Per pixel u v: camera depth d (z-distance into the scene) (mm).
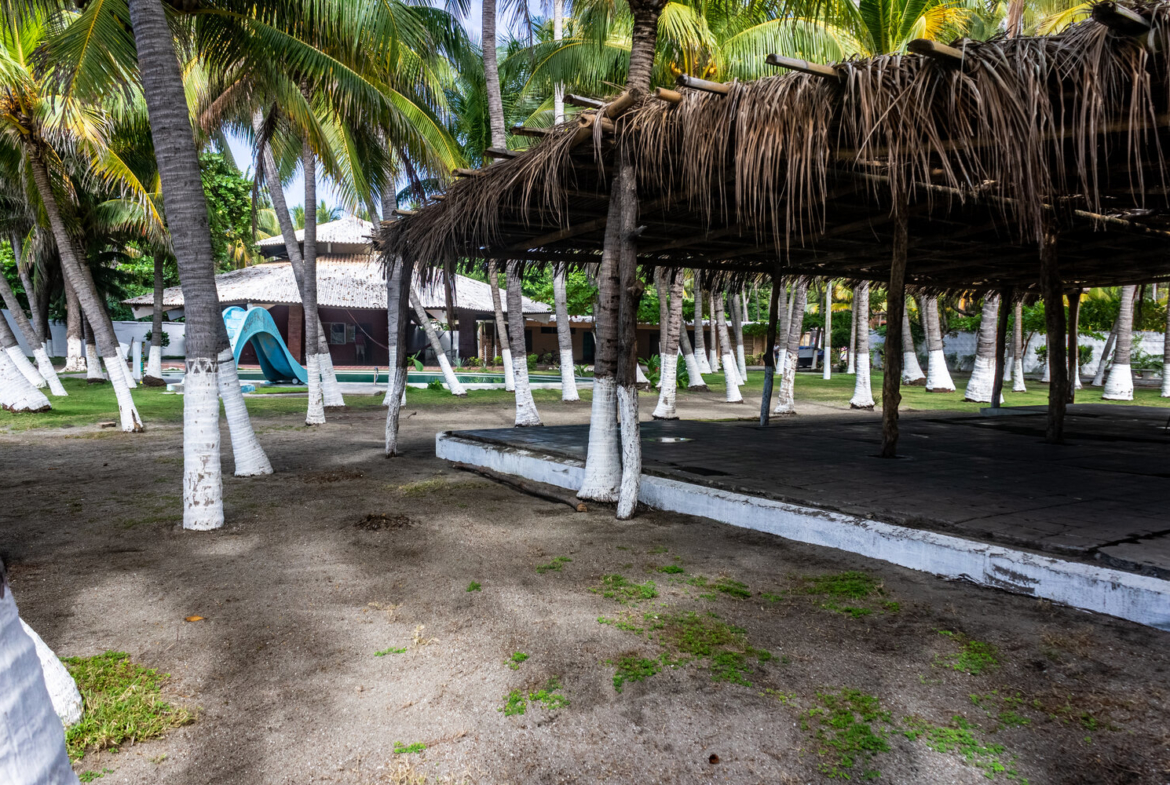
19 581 4223
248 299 27781
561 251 9109
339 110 10586
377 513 5949
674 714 2697
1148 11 3117
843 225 7238
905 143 4121
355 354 36562
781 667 3047
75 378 23938
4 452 9609
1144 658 3016
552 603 3826
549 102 16578
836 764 2387
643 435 9672
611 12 12852
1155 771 2303
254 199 13047
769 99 4359
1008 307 13516
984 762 2375
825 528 4805
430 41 11477
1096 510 4844
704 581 4133
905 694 2811
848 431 10289
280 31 8922
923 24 12469
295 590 4078
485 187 6371
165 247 20109
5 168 13773
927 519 4598
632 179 5668
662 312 16984
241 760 2426
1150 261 10398
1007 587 3834
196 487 5434
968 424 11617
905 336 25922
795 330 14594
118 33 7496
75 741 2514
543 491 6594
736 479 6117
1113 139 4387
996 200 5961
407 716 2705
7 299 17406
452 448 8969
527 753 2469
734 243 8781
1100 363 26344
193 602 3885
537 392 21125
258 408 16281
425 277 8305
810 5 11609
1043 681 2871
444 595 3971
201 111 12891
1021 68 3541
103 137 12555
